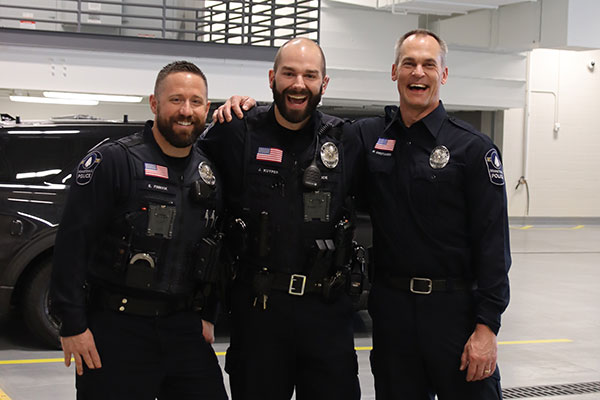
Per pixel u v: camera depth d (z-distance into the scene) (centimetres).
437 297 273
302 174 271
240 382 275
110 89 838
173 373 254
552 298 780
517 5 1237
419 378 279
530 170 1664
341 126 282
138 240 247
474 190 270
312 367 274
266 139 275
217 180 268
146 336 249
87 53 827
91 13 826
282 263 270
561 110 1681
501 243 267
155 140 254
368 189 284
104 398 246
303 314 270
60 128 506
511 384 471
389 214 278
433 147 274
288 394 276
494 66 1362
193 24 1338
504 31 1266
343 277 274
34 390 427
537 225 1670
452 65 1336
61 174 498
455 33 1336
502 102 1377
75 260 243
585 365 519
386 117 286
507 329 631
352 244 282
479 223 269
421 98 270
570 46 1171
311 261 269
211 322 276
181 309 256
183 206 253
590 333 620
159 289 249
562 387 466
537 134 1666
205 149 279
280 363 272
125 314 248
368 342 548
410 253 274
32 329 501
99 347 246
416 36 272
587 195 1716
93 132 509
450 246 273
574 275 945
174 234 251
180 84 246
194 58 866
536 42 1208
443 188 271
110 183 245
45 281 498
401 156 277
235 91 885
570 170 1697
